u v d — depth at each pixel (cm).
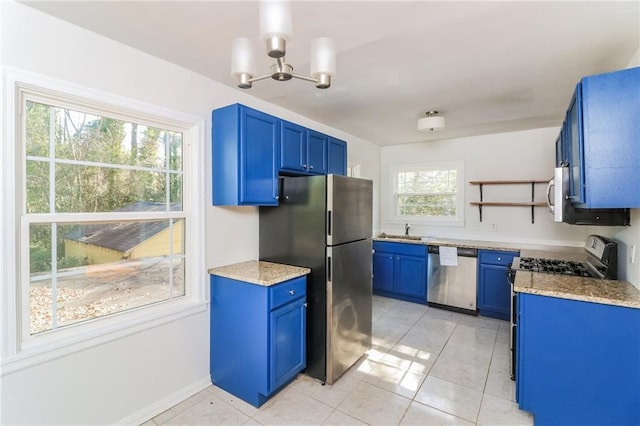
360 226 270
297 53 194
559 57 198
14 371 147
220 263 245
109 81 179
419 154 478
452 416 198
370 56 197
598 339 174
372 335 321
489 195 423
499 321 360
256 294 208
